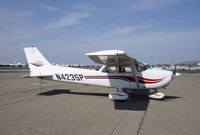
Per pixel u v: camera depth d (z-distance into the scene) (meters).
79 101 6.22
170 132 3.29
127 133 3.23
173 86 11.30
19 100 6.36
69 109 5.04
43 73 7.77
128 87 6.65
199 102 6.09
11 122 3.86
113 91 8.83
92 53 5.06
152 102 6.09
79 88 10.11
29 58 7.91
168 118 4.18
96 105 5.59
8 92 8.34
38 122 3.86
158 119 4.09
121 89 6.61
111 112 4.73
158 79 6.36
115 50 5.09
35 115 4.41
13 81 14.77
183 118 4.18
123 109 5.08
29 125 3.66
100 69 7.02
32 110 4.91
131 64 6.30
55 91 8.78
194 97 7.12
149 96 6.62
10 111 4.79
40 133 3.23
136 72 6.54
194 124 3.75
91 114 4.52
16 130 3.38
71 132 3.28
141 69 6.56
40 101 6.19
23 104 5.68
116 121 3.94
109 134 3.18
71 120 4.00
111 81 6.81
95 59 6.00
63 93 8.12
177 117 4.26
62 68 7.73
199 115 4.44
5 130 3.38
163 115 4.44
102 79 6.94
